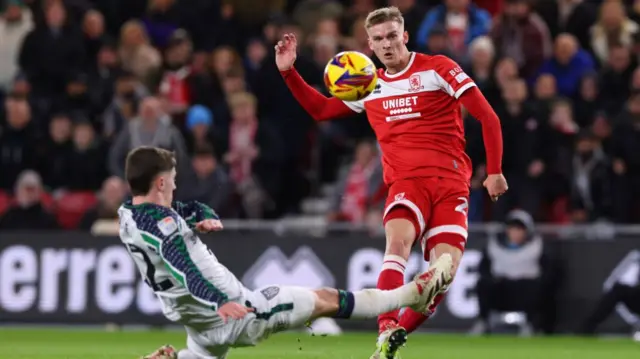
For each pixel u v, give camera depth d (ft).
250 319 80.02
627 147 185.47
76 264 179.93
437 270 86.28
